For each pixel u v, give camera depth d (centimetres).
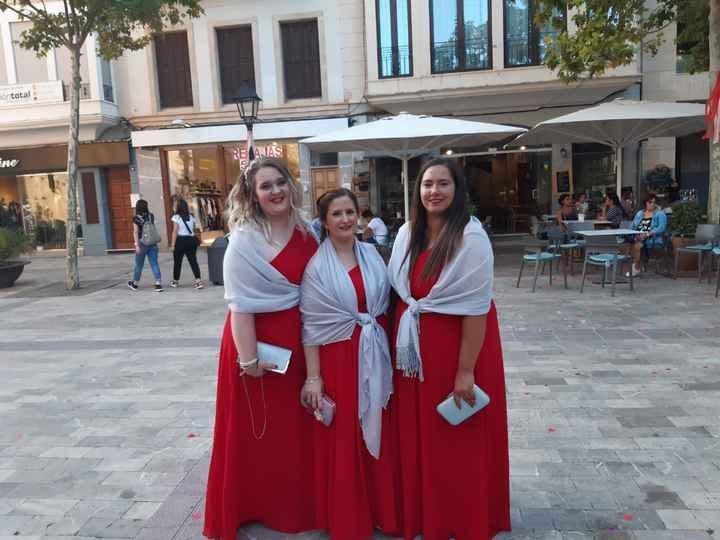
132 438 392
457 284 230
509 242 1552
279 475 264
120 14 991
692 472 313
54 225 1792
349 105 1585
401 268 248
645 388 440
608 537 260
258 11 1590
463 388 236
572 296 800
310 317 250
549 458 336
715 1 885
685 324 621
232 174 1670
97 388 500
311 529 270
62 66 1608
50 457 366
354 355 249
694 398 416
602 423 381
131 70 1659
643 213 990
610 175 1555
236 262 239
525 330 629
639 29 1114
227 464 256
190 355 595
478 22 1443
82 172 1723
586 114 964
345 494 250
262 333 250
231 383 256
